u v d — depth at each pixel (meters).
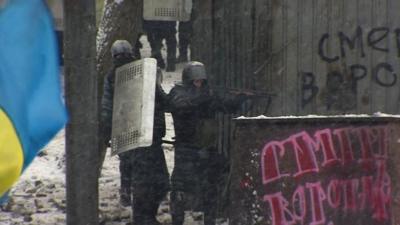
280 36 33.81
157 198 31.75
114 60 32.16
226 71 35.59
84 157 22.78
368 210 21.66
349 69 33.00
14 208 35.81
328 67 33.19
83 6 22.56
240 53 35.00
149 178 31.42
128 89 27.09
